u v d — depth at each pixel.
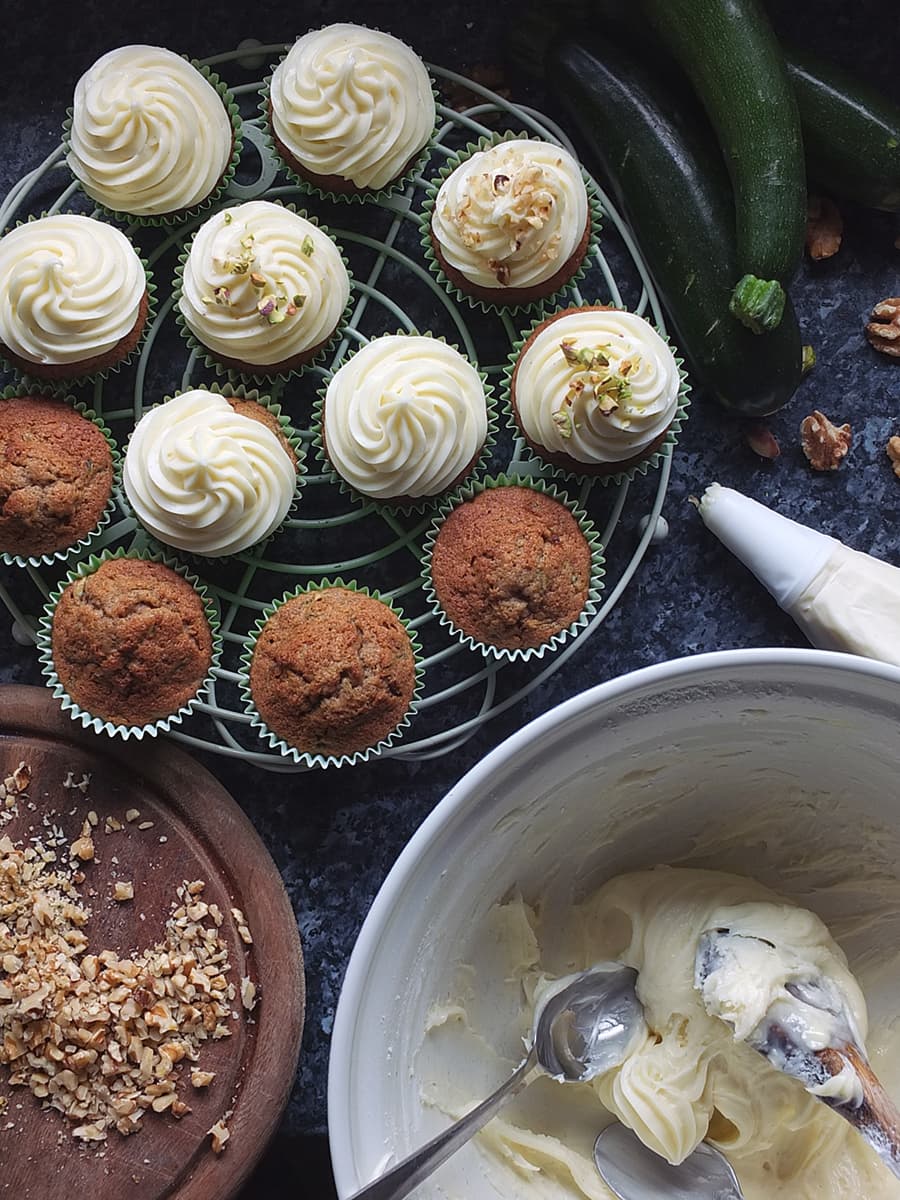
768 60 0.43
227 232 0.43
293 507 0.47
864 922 0.46
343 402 0.43
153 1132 0.44
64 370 0.44
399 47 0.44
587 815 0.43
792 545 0.45
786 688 0.37
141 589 0.43
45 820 0.45
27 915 0.45
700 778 0.43
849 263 0.48
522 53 0.46
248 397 0.45
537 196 0.42
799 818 0.45
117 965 0.45
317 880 0.47
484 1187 0.42
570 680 0.47
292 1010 0.44
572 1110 0.45
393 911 0.36
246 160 0.47
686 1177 0.44
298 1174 0.48
